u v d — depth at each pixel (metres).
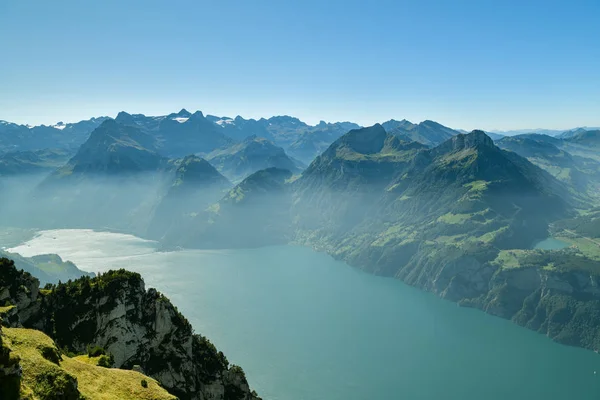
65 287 131.75
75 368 92.69
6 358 66.50
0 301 111.81
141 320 135.88
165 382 130.88
